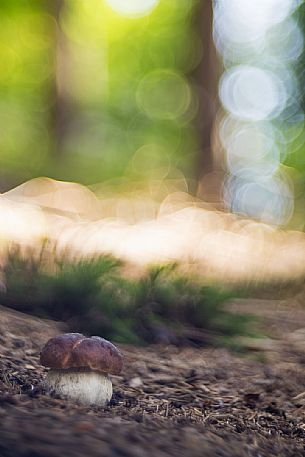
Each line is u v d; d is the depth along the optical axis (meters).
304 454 5.10
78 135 27.23
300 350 8.66
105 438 4.23
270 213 23.81
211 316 8.99
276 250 16.34
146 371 6.98
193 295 9.16
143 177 26.00
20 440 3.92
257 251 15.79
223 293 9.46
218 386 6.79
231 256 14.61
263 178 28.78
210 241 16.09
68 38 26.23
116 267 9.92
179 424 4.92
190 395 6.32
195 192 22.75
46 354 4.99
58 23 25.77
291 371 7.59
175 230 16.84
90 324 8.06
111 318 8.24
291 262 14.95
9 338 7.04
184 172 25.06
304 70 30.81
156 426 4.73
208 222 18.64
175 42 34.41
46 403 4.83
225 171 23.58
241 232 18.34
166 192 21.98
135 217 18.72
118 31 34.72
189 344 8.31
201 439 4.70
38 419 4.35
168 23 34.31
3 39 29.27
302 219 22.56
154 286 9.02
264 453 4.89
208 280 10.71
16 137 28.41
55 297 8.34
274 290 12.08
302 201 24.70
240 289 11.53
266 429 5.52
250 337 8.98
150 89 34.97
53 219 15.28
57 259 9.41
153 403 5.81
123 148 31.77
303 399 6.43
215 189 22.84
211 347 8.36
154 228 16.88
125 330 8.11
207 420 5.47
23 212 14.92
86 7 33.28
